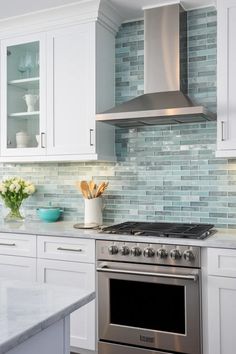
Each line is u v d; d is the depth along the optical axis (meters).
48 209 3.30
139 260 2.46
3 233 2.95
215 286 2.29
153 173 3.12
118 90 3.25
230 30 2.58
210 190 2.92
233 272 2.24
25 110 3.28
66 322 1.18
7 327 0.95
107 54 3.12
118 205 3.23
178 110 2.56
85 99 2.97
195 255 2.32
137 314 2.46
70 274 2.70
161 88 2.88
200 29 2.97
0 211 3.65
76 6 2.92
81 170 3.38
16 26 3.21
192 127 2.99
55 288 1.31
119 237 2.50
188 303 2.32
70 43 3.03
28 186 3.40
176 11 2.88
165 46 2.90
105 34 3.09
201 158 2.96
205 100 2.94
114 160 3.20
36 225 3.08
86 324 2.63
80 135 2.99
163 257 2.38
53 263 2.76
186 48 3.00
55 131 3.09
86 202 3.09
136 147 3.18
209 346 2.30
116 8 2.99
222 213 2.88
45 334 1.08
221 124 2.59
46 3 2.89
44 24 3.10
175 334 2.36
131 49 3.21
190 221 2.99
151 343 2.42
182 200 3.01
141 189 3.15
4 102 3.31
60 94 3.07
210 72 2.93
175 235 2.43
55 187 3.49
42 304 1.13
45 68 3.13
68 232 2.70
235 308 2.24
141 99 2.86
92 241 2.61
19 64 3.29
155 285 2.41
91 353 2.66
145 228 2.68
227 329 2.26
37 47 3.21
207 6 2.94
